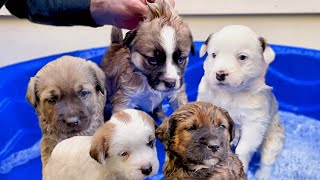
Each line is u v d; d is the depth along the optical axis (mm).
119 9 760
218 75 714
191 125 573
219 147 564
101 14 775
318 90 953
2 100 897
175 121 583
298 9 1251
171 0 784
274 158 780
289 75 973
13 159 800
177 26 744
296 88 959
